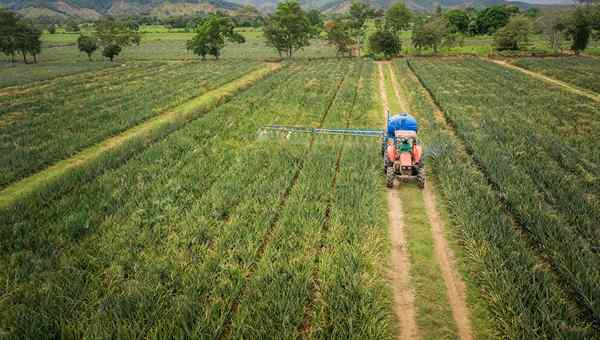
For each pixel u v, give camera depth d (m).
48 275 8.87
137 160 16.91
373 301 8.06
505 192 12.85
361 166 15.49
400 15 83.81
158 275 8.77
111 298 8.07
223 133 20.84
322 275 8.85
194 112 26.28
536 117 23.48
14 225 11.17
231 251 9.76
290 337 7.21
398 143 13.85
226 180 14.40
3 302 8.18
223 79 41.72
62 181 14.76
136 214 11.91
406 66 52.59
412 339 7.48
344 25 70.25
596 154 16.44
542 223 10.57
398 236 10.97
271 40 67.06
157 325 7.42
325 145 18.17
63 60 75.56
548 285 8.30
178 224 11.23
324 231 11.13
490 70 47.00
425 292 8.72
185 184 14.05
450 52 68.00
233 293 8.23
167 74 47.56
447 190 13.02
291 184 14.54
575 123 22.16
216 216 11.70
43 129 22.92
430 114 24.23
